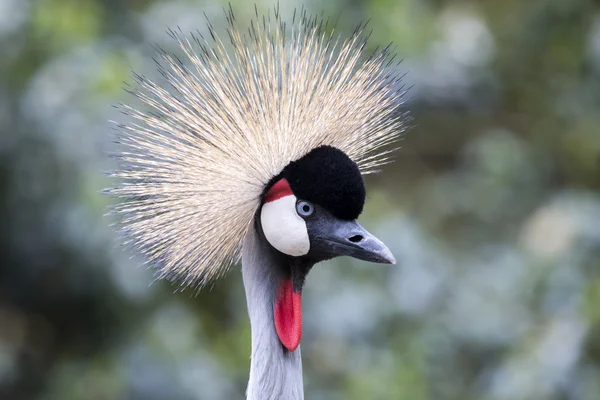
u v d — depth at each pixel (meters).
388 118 6.90
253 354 6.52
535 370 11.25
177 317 11.40
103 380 11.23
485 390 12.15
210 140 6.46
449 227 16.95
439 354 12.50
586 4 16.42
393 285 12.49
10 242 10.94
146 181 6.49
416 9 15.45
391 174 18.22
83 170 10.61
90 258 10.71
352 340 12.05
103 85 10.77
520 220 16.47
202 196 6.45
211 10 11.68
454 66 15.83
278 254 6.55
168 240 6.46
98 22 11.84
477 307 12.97
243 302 12.17
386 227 13.03
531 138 17.48
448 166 18.53
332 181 6.30
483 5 17.84
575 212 13.03
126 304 11.20
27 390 12.16
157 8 12.16
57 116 10.69
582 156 16.52
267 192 6.47
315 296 12.07
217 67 6.89
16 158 10.74
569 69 16.64
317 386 11.98
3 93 10.84
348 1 12.98
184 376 10.84
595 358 11.24
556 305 12.08
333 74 6.64
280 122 6.43
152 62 11.55
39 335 12.02
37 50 11.03
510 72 17.19
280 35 7.42
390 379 11.82
